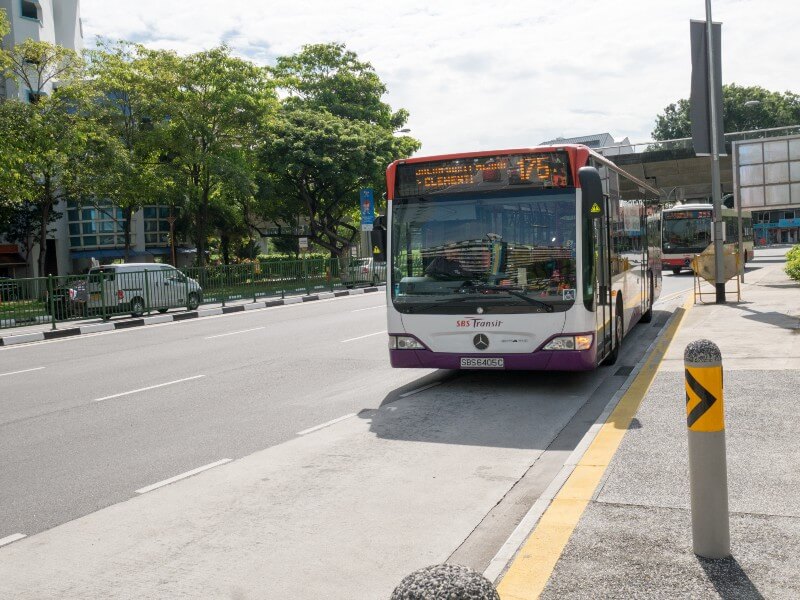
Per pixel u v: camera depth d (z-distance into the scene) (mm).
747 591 3531
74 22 47188
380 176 41531
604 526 4410
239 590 4051
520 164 8898
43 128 29172
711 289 22609
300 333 16828
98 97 34094
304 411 8555
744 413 6875
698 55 17844
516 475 5938
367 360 12312
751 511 4535
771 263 40062
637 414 7184
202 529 4957
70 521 5219
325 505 5336
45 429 8195
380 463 6352
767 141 28266
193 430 7824
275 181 42438
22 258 41344
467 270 8992
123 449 7156
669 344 11359
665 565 3854
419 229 9219
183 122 34812
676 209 32406
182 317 23672
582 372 10555
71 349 16203
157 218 46500
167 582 4180
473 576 1729
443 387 9727
